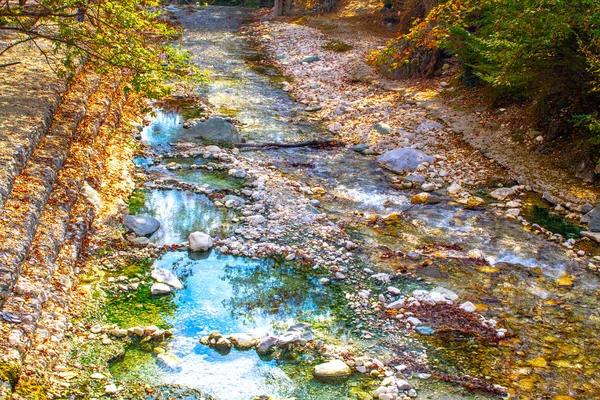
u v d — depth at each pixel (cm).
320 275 786
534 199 1010
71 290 702
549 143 1131
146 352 625
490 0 1256
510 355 646
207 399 566
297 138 1277
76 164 905
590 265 825
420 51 1634
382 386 588
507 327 693
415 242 877
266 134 1291
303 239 867
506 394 588
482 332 682
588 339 675
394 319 702
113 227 855
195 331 665
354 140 1280
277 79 1734
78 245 773
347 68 1800
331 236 881
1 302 583
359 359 627
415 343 661
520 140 1179
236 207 952
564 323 703
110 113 1203
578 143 1053
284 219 920
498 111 1317
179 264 797
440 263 823
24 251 650
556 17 1017
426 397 581
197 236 837
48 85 1077
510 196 1020
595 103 1081
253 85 1658
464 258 837
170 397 565
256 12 2773
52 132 938
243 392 579
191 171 1080
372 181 1087
